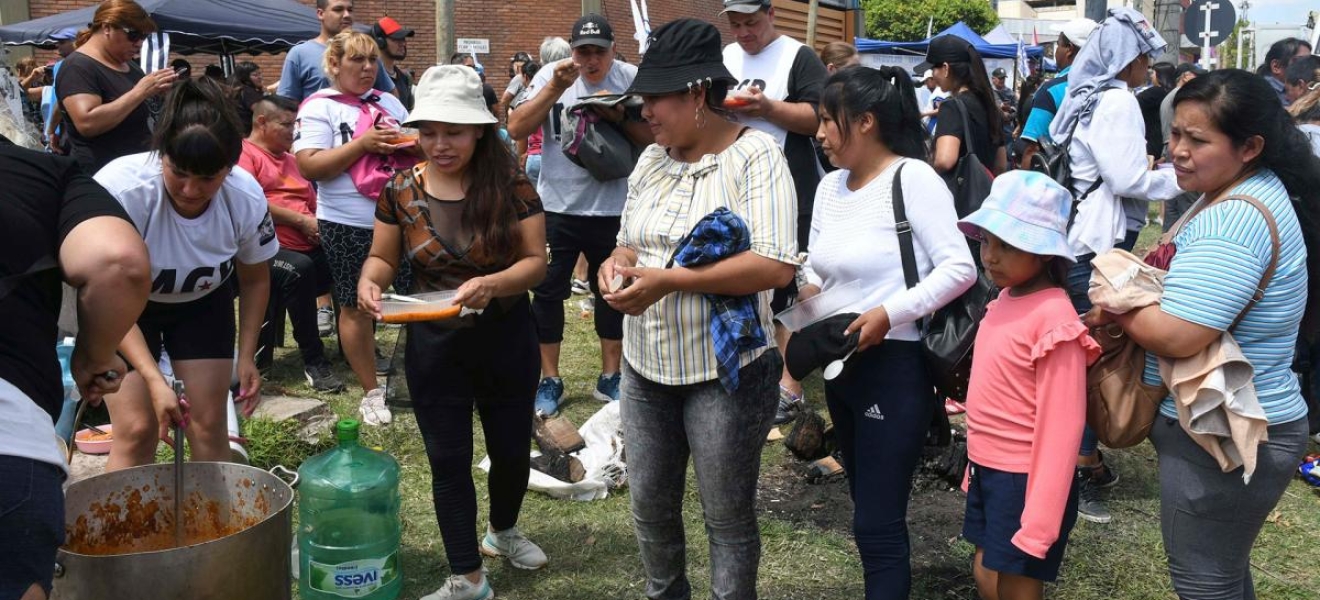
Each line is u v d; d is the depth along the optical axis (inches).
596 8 642.8
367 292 113.9
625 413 107.9
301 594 124.4
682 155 103.7
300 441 174.2
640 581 134.0
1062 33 229.6
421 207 114.9
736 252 95.1
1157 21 590.9
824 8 765.3
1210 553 92.9
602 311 202.1
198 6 374.0
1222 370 86.4
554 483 157.9
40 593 71.8
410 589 131.3
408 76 331.3
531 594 130.0
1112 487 167.3
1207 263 86.6
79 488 102.1
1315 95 202.7
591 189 192.2
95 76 197.3
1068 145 170.9
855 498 111.9
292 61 238.4
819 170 190.2
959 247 103.0
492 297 112.3
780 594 132.1
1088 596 132.6
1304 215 89.1
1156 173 160.2
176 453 104.7
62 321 105.5
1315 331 95.4
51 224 76.5
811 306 111.0
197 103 105.9
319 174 182.9
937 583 135.7
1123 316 90.9
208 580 91.2
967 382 104.3
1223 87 88.4
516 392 122.4
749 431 100.9
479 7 614.5
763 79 185.0
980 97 191.9
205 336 123.3
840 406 115.3
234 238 120.0
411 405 121.5
